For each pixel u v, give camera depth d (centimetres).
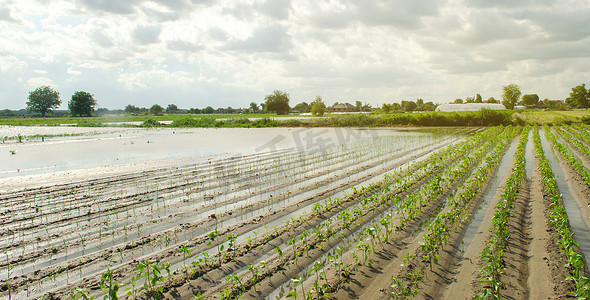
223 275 754
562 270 713
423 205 1218
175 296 676
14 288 695
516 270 743
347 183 1592
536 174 1689
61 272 762
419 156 2431
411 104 12100
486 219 1067
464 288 676
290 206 1238
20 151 2678
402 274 734
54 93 14562
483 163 2055
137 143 3297
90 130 5231
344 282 712
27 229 1024
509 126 4934
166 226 1059
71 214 1163
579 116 6256
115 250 873
